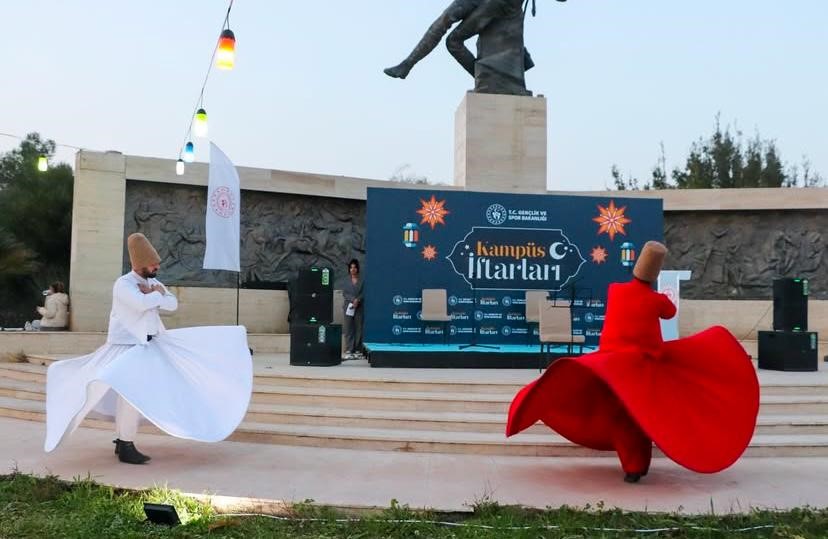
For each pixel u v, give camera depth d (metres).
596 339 13.86
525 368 12.09
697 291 18.88
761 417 8.48
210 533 4.92
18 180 31.14
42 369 11.63
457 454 7.54
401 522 5.01
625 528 4.99
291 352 11.70
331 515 5.25
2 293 27.78
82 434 8.38
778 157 39.22
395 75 15.95
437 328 13.48
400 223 13.52
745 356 6.21
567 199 14.02
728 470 6.95
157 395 6.22
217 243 13.26
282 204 17.53
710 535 4.89
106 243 15.73
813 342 12.20
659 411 5.72
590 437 6.69
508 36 16.06
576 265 13.95
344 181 17.92
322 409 8.73
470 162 15.58
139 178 16.06
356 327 14.62
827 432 8.19
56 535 4.80
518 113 15.77
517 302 13.73
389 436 7.77
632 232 14.14
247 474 6.45
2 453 7.30
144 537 4.78
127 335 6.75
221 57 9.29
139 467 6.68
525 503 5.61
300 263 17.62
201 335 6.97
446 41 16.25
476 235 13.71
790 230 18.56
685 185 38.88
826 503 5.73
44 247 28.31
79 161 15.63
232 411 6.53
